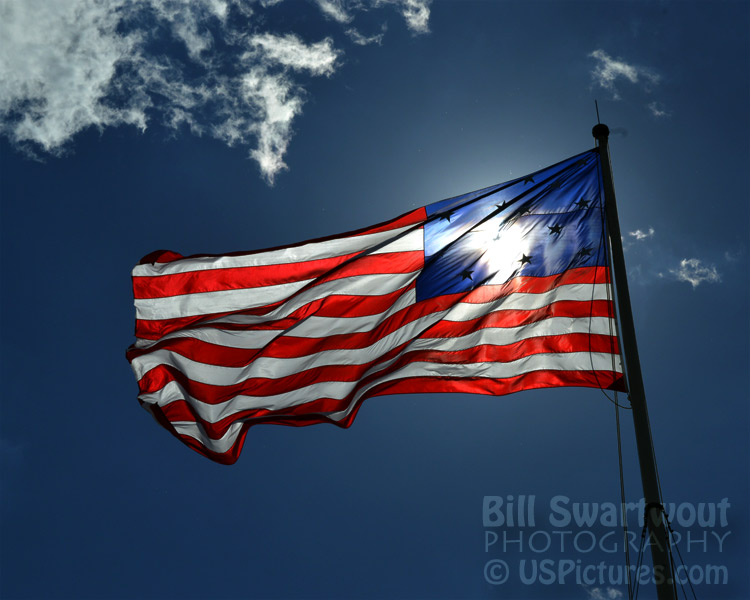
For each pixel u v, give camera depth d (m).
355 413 13.05
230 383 13.59
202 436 13.70
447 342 13.12
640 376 10.62
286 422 13.41
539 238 13.49
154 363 13.74
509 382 12.70
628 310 11.25
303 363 13.63
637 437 10.17
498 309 13.17
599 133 13.65
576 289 13.05
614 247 12.04
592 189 13.66
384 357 13.37
